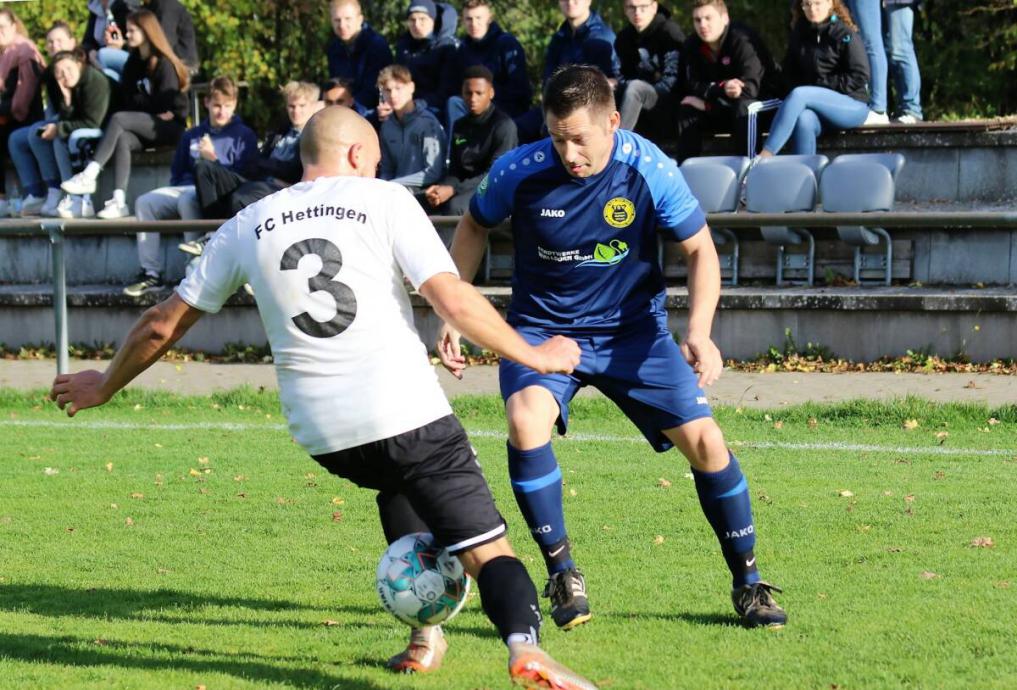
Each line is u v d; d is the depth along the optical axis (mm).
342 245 7242
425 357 7426
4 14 31797
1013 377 19938
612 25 41531
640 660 8242
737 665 8086
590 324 9164
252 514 12984
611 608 9555
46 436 17578
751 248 24688
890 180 23188
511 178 9125
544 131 26203
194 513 13070
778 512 12367
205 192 25000
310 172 7688
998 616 8992
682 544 11430
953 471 14172
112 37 32031
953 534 11430
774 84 26219
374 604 9914
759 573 9984
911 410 17234
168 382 21953
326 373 7227
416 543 7801
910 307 21531
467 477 7266
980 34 38375
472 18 26641
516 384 9086
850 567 10414
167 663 8367
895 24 28047
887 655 8188
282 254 7266
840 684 7664
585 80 8578
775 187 23703
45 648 8711
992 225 15648
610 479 14180
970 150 26188
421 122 24828
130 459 15875
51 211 29984
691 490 13609
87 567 11125
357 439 7207
